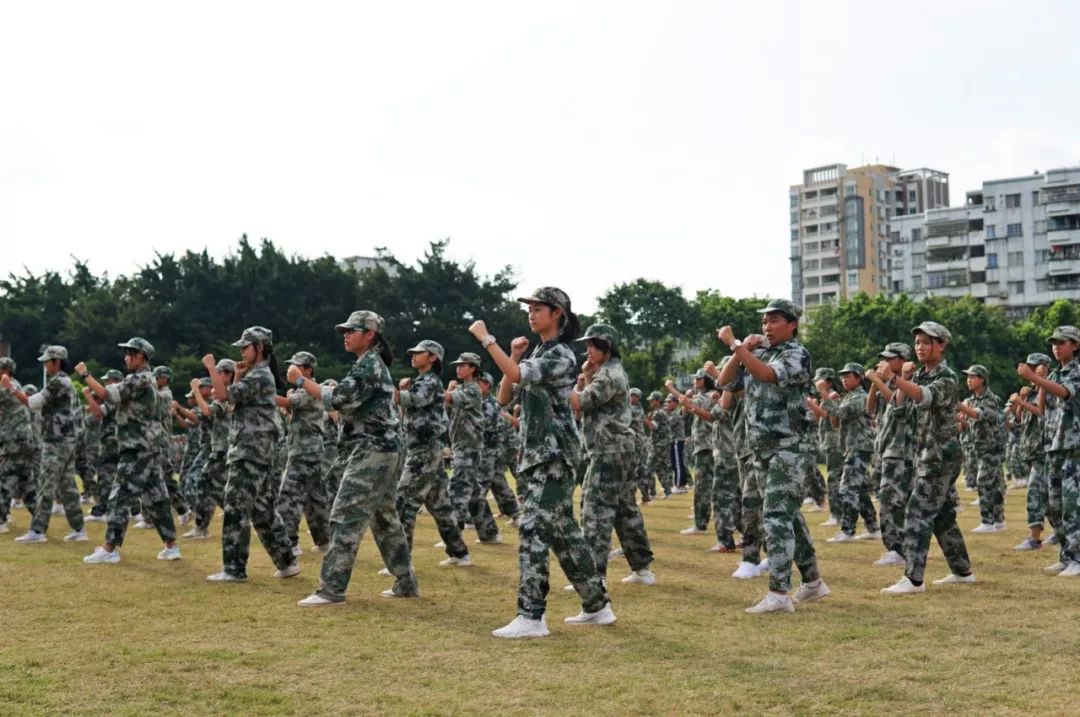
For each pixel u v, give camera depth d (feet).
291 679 20.59
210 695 19.42
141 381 39.17
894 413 38.45
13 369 50.72
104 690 19.81
